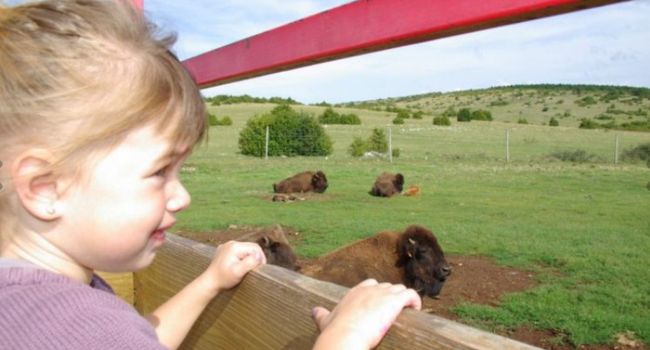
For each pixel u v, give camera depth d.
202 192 18.17
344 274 6.23
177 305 1.59
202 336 1.81
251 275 1.57
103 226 1.05
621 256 8.88
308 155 34.91
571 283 7.43
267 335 1.49
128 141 1.05
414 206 15.01
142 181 1.07
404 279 6.55
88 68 1.01
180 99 1.10
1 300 0.96
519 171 24.12
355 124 67.06
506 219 12.63
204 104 1.18
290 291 1.39
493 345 0.92
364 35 1.66
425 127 63.38
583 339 5.45
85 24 1.03
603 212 13.49
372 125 67.31
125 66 1.04
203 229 11.86
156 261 2.21
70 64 0.99
